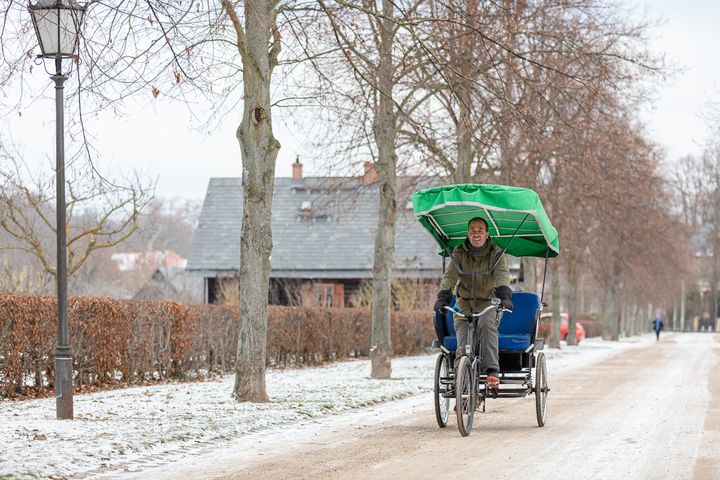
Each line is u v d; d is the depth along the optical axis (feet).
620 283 415.64
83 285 207.92
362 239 301.63
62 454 55.26
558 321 273.13
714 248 537.24
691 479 49.26
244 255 92.27
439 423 72.02
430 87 123.85
